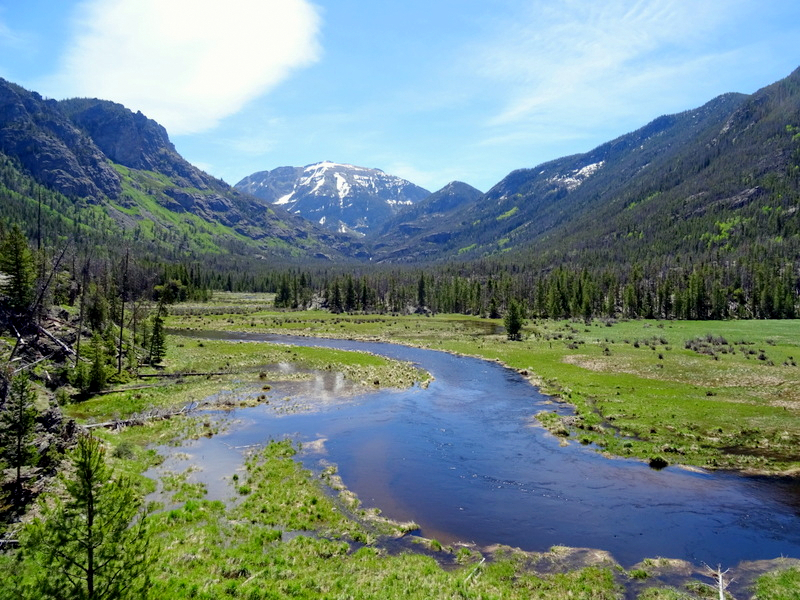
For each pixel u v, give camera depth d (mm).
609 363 76812
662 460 35531
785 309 150500
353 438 42031
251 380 66250
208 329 130375
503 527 26438
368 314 190375
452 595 19250
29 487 25312
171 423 44938
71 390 51625
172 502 27797
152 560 15477
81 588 14039
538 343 103062
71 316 72500
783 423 43719
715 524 26500
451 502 29547
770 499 29594
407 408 52594
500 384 65688
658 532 25672
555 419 47406
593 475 33719
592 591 20172
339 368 75812
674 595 19719
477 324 151750
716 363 72875
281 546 23203
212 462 35219
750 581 20969
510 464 35969
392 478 33250
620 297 190000
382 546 24250
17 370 37438
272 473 33000
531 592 20172
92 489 14477
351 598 18594
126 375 62969
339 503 29047
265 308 199875
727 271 185750
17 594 13602
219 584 18719
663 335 110750
